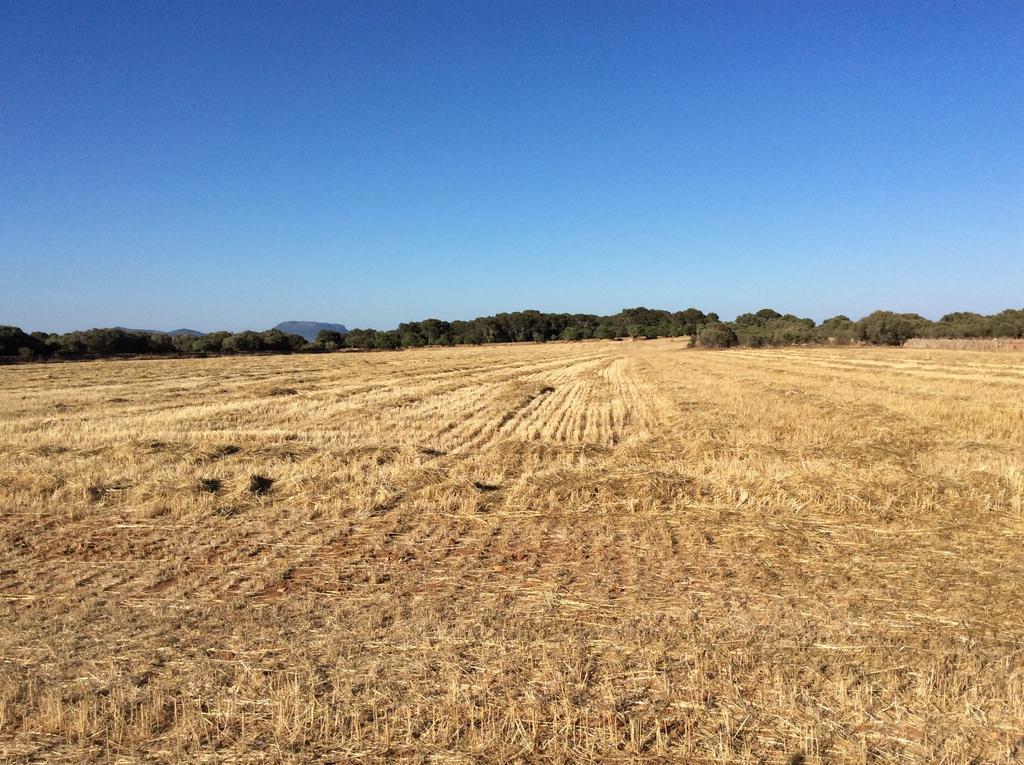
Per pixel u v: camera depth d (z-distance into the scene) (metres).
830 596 6.98
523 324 151.38
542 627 6.25
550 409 24.98
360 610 6.73
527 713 4.78
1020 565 7.84
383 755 4.38
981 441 15.13
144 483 11.57
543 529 9.48
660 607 6.71
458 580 7.59
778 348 83.88
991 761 4.24
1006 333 78.25
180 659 5.70
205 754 4.42
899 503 10.16
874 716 4.74
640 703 4.93
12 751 4.45
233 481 11.81
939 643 5.87
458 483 11.37
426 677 5.34
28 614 6.70
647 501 10.50
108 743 4.53
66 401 27.62
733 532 9.13
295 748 4.47
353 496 11.06
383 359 71.81
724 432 17.05
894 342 81.81
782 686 5.07
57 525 9.86
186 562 8.23
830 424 18.44
